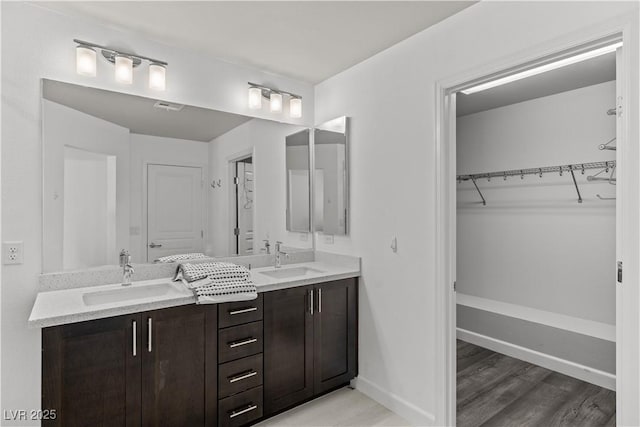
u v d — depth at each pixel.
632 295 1.43
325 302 2.55
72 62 2.05
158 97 2.37
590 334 2.72
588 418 2.27
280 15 2.03
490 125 3.68
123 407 1.75
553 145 3.20
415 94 2.28
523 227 3.43
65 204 2.05
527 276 3.40
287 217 3.04
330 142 2.96
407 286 2.35
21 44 1.89
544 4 1.67
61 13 2.00
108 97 2.20
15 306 1.88
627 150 1.44
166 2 1.91
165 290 2.24
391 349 2.47
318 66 2.77
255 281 2.32
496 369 2.95
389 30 2.22
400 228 2.40
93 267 2.17
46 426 1.57
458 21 2.03
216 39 2.33
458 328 3.66
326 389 2.56
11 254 1.86
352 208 2.80
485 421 2.25
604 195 2.89
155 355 1.85
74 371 1.63
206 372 2.01
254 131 2.82
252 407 2.19
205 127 2.59
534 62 1.75
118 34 2.20
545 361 2.96
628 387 1.44
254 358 2.20
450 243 2.15
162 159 2.43
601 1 1.49
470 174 3.87
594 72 2.69
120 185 2.27
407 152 2.34
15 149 1.88
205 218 2.63
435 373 2.16
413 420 2.28
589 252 2.98
